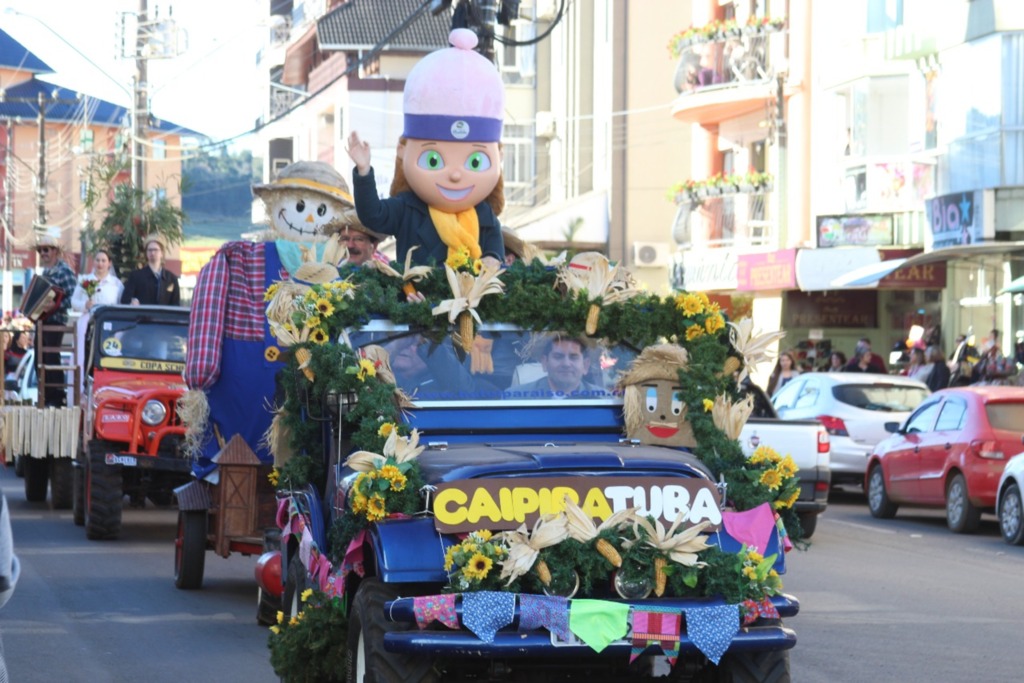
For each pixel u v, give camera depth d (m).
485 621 6.16
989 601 12.58
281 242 11.80
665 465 6.79
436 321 7.63
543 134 51.88
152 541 16.70
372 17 61.28
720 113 38.47
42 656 10.05
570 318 7.73
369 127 60.06
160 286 19.27
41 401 18.81
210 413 11.79
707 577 6.41
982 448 17.70
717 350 7.62
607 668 6.85
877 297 33.00
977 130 27.88
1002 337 27.25
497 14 19.52
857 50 31.78
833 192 32.91
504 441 7.43
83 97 64.69
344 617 7.08
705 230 38.09
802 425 17.03
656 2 45.75
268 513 11.78
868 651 10.27
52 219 81.81
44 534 17.28
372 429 7.06
